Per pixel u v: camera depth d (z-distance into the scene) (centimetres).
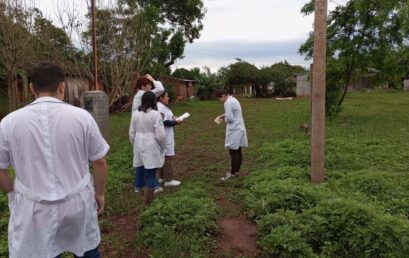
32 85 273
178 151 1118
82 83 1703
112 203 620
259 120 1938
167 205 538
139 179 641
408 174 738
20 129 259
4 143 261
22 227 262
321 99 645
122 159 912
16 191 266
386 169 800
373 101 2994
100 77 1642
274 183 622
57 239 271
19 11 1373
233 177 773
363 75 1848
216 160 979
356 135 1265
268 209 532
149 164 586
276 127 1597
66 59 1612
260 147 1115
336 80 1741
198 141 1312
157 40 2667
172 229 487
